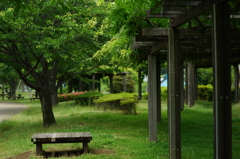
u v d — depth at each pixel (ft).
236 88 61.57
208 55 34.24
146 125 38.32
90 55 41.60
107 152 22.93
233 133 30.19
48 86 41.60
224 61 10.71
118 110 58.08
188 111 53.16
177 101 18.22
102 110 59.31
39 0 33.37
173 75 18.21
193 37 20.75
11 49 37.76
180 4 13.75
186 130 33.73
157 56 39.65
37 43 36.09
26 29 35.14
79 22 37.17
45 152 23.72
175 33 18.17
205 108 59.93
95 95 69.67
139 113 54.34
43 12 35.58
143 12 20.93
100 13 35.55
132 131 33.19
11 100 131.54
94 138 28.14
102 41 38.93
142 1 19.30
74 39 37.70
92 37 38.78
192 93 63.72
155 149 23.38
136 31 22.16
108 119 45.75
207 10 12.28
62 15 36.65
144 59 34.35
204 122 40.60
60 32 36.29
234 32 17.74
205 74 99.81
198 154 21.63
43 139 21.99
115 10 21.42
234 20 16.47
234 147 23.61
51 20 37.91
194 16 14.03
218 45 10.72
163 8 15.02
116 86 127.85
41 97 41.27
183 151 22.77
